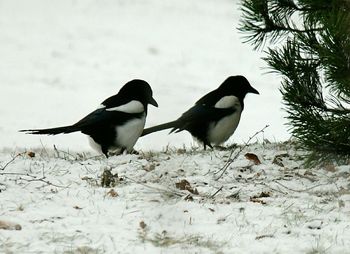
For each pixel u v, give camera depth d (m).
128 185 11.94
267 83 37.84
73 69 39.00
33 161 13.54
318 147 12.04
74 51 43.44
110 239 9.30
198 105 16.33
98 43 46.00
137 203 10.84
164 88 34.91
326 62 11.28
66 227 9.74
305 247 9.12
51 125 25.94
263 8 13.80
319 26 13.12
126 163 13.54
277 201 11.30
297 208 10.85
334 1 12.50
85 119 15.11
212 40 49.41
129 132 15.25
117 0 61.78
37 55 41.72
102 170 12.96
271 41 14.09
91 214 10.34
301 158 12.91
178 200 11.12
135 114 15.28
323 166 13.10
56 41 45.78
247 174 12.88
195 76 38.84
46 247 8.95
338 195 11.73
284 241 9.37
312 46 12.55
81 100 31.66
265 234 9.62
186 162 13.52
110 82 36.53
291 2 13.71
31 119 26.92
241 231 9.77
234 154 13.94
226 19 57.44
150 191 11.49
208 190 11.81
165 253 8.83
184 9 60.34
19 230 9.58
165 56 43.84
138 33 50.19
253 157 13.48
